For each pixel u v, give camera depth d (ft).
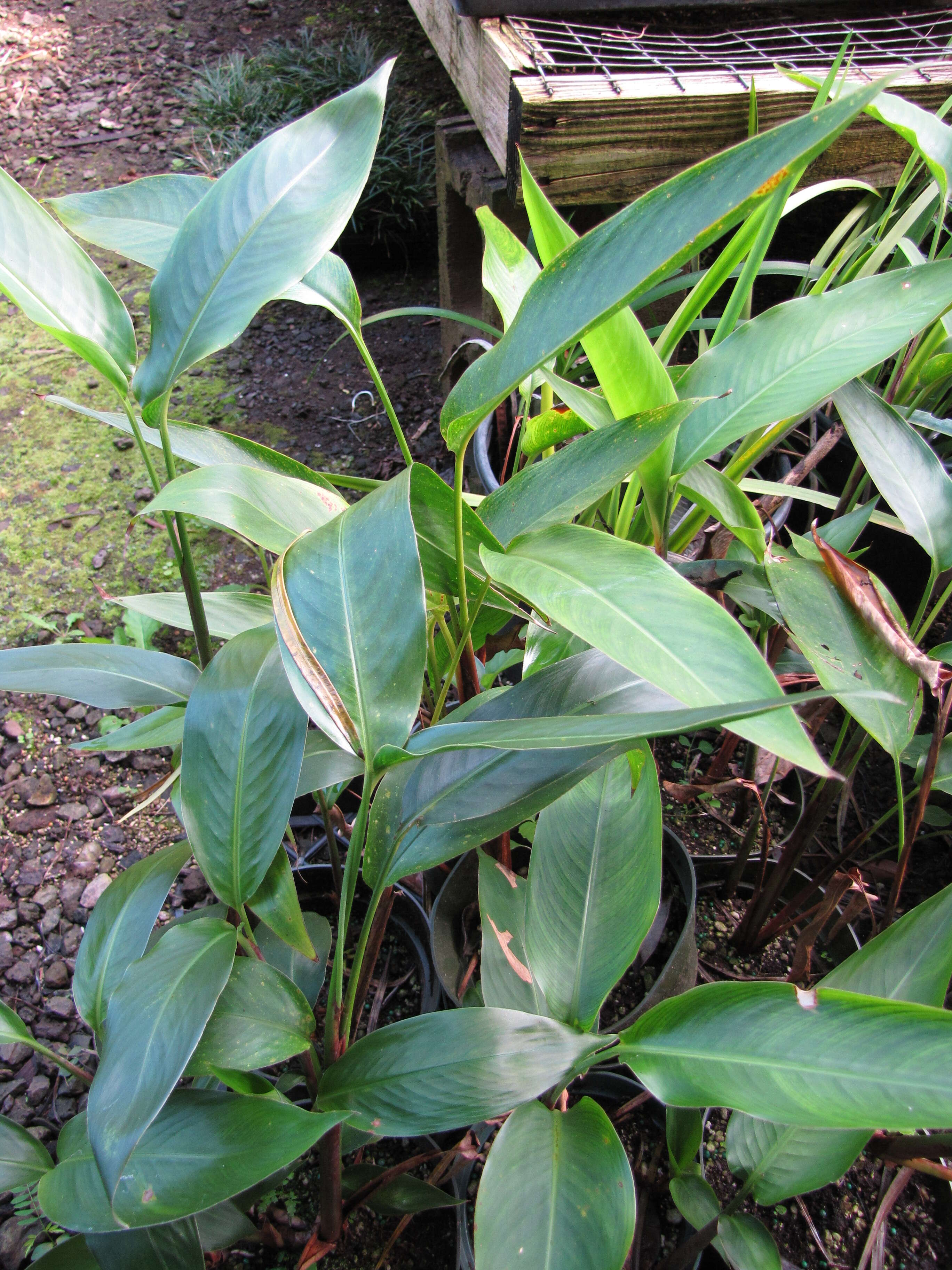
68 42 10.09
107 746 2.32
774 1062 1.88
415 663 1.89
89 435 6.27
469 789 2.04
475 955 3.14
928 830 4.03
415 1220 2.83
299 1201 2.89
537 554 1.98
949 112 4.13
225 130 8.30
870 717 2.31
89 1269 2.22
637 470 2.35
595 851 2.47
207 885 3.91
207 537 5.57
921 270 2.33
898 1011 1.88
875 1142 2.56
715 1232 2.37
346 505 2.29
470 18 4.58
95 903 3.89
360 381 6.80
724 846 3.80
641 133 3.92
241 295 2.03
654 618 1.73
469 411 1.79
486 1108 1.92
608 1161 1.98
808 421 4.97
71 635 4.95
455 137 5.18
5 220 2.02
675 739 4.26
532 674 2.37
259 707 2.13
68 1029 3.53
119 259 7.80
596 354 2.23
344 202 2.09
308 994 2.63
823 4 5.33
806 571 2.51
